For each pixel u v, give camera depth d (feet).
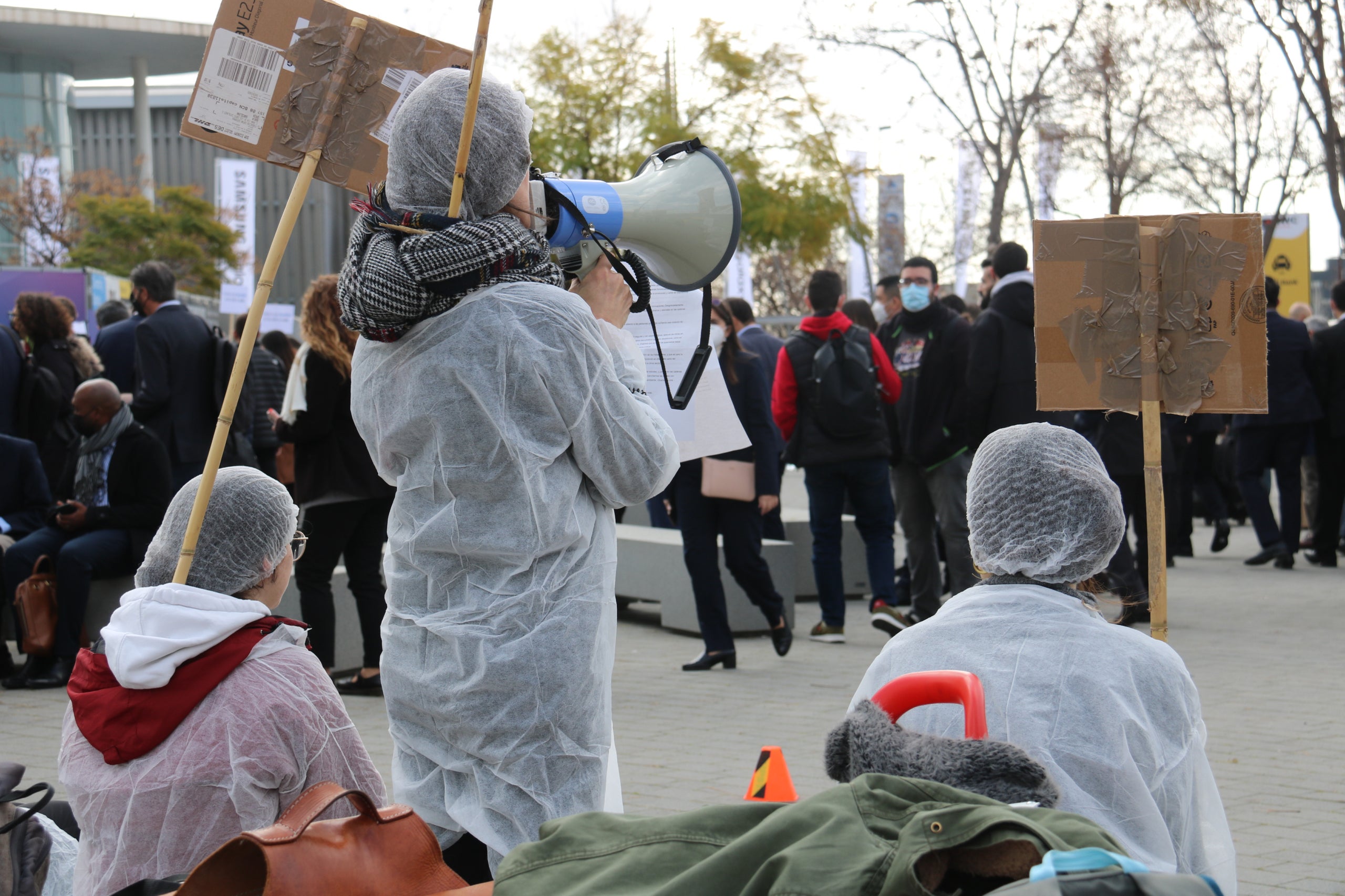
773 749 9.05
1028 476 7.72
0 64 146.30
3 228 130.72
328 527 21.21
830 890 4.72
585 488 8.66
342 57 9.27
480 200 8.41
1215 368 10.10
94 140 179.32
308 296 20.80
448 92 8.40
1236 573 35.65
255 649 8.50
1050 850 4.69
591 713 8.48
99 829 8.30
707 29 74.18
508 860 5.51
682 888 5.00
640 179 9.65
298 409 20.63
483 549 8.29
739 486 23.66
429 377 8.26
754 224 74.28
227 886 6.15
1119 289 10.28
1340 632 26.50
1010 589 7.67
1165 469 27.66
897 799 5.18
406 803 8.61
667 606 29.68
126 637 8.20
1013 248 25.13
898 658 7.67
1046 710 7.19
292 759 8.34
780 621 24.88
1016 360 24.75
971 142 72.33
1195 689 7.61
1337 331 35.35
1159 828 7.04
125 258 114.73
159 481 23.71
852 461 25.99
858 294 80.48
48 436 28.35
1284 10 58.18
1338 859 13.44
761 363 24.11
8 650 26.91
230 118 9.27
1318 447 36.35
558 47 74.79
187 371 25.55
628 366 8.89
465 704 8.26
